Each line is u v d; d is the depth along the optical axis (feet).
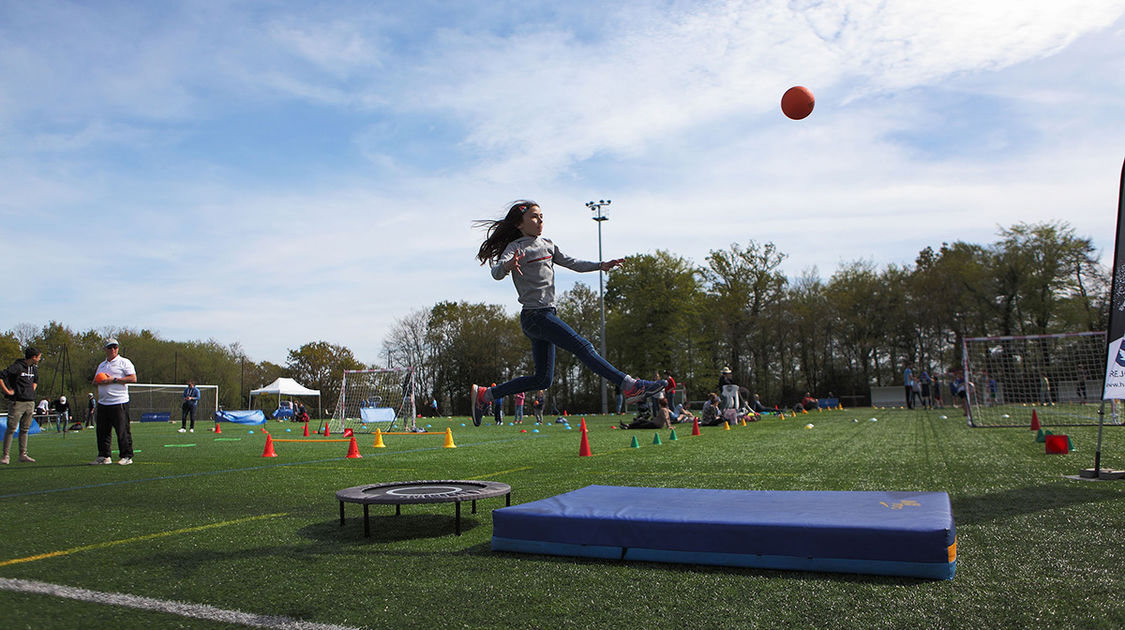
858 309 156.66
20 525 15.39
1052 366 78.43
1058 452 27.99
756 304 161.27
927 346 152.87
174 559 11.94
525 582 10.11
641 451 34.22
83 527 15.08
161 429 79.77
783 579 9.90
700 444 38.11
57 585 10.34
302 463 30.86
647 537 11.14
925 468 23.44
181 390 133.39
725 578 10.04
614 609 8.82
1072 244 121.60
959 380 85.71
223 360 188.44
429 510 16.78
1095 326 120.16
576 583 9.98
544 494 19.33
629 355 156.97
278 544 13.02
